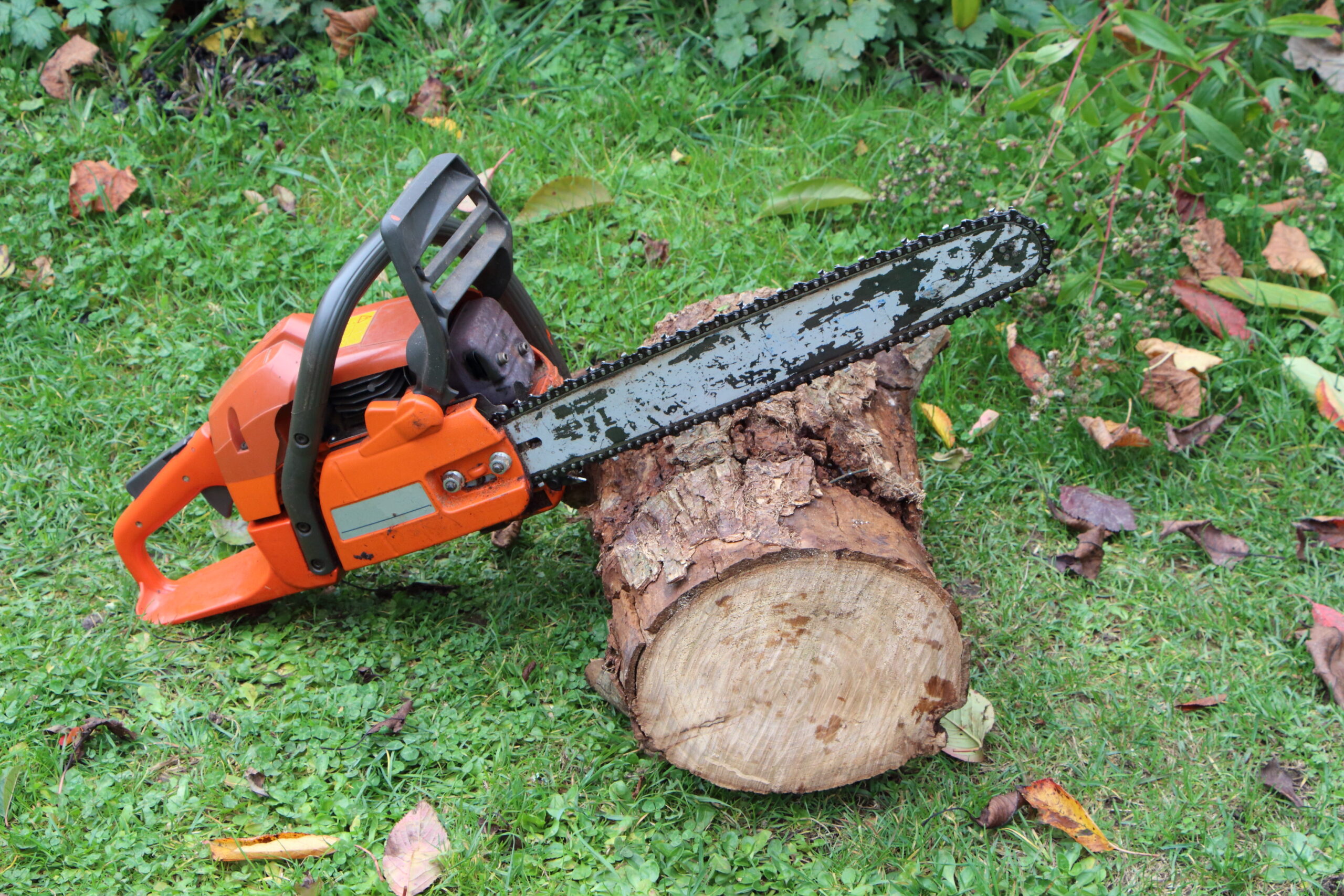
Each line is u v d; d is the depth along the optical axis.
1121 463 1.63
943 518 1.58
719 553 1.22
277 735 1.36
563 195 1.87
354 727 1.37
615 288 1.81
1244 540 1.54
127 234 1.88
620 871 1.26
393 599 1.49
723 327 1.27
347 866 1.27
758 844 1.27
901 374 1.46
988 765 1.34
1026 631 1.46
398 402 1.30
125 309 1.82
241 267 1.83
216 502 1.43
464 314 1.35
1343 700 1.37
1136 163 1.72
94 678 1.40
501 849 1.28
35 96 2.02
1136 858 1.27
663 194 1.92
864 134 1.99
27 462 1.64
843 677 1.25
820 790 1.30
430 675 1.42
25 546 1.55
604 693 1.34
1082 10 1.96
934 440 1.67
